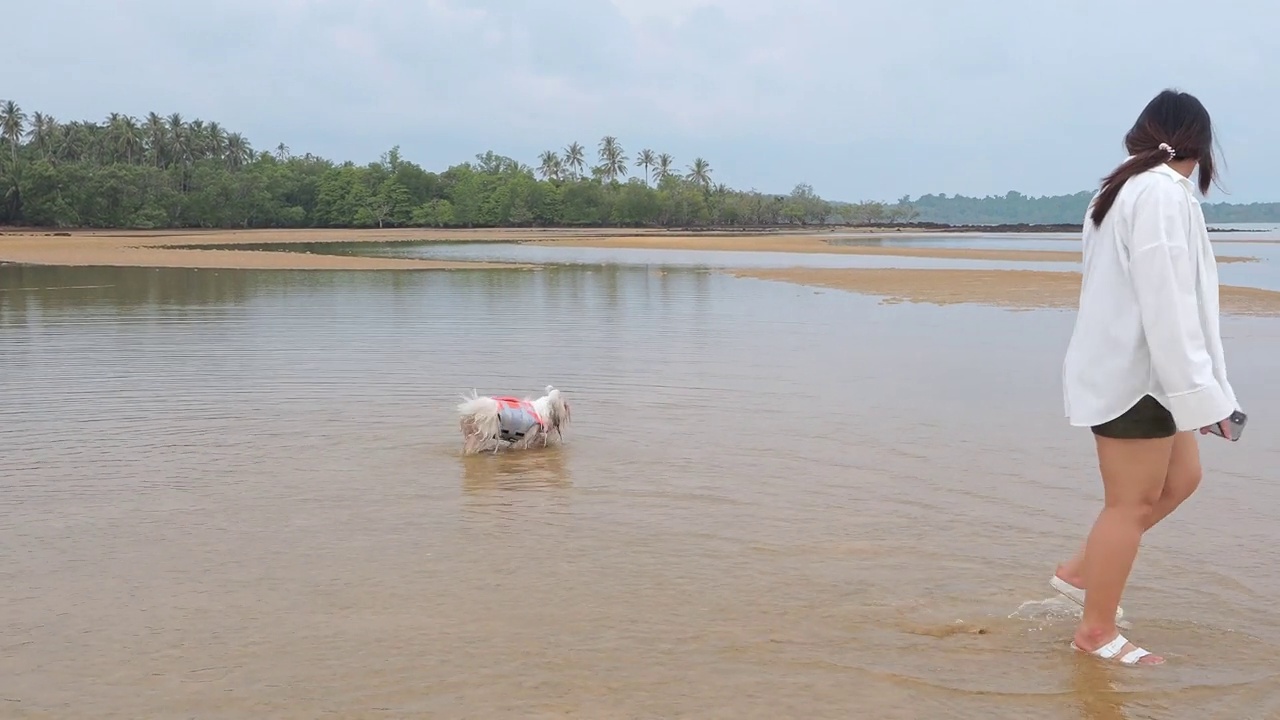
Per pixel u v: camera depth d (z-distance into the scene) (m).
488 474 7.12
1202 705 3.75
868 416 9.06
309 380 10.96
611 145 169.50
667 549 5.50
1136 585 4.94
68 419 8.91
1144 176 3.81
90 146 125.56
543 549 5.50
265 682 3.92
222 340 14.37
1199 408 3.63
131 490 6.65
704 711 3.68
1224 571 5.11
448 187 144.75
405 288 25.05
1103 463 4.04
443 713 3.66
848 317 17.97
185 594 4.84
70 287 24.84
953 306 20.17
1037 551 5.45
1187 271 3.66
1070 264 39.06
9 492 6.59
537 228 137.12
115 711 3.69
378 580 5.02
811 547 5.53
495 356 12.81
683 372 11.56
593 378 11.16
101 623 4.50
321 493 6.62
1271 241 80.88
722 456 7.62
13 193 99.44
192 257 41.72
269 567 5.21
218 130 142.12
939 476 7.00
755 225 171.25
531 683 3.90
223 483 6.85
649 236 90.38
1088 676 3.98
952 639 4.33
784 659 4.13
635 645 4.26
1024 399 9.87
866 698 3.79
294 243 64.44
